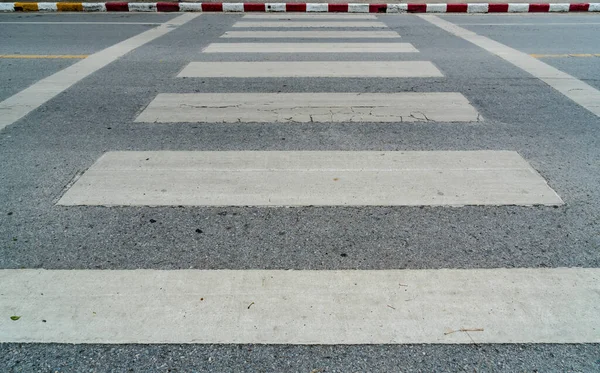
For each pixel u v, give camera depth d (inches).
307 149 162.1
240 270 106.3
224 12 461.1
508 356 85.8
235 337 89.7
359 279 103.8
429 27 381.7
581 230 119.0
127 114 193.3
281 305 96.9
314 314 94.7
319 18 424.8
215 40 328.8
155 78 239.9
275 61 270.5
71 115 192.2
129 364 84.4
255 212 127.3
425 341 88.8
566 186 138.3
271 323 92.7
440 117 189.2
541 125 181.5
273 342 88.8
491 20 418.0
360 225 122.0
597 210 127.0
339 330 91.2
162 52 293.1
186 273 105.3
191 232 119.1
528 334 90.0
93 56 283.4
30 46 311.3
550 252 111.4
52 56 284.0
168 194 135.0
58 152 160.4
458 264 108.0
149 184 140.2
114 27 381.1
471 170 147.6
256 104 203.5
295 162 153.2
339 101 206.7
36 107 200.5
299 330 91.2
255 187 138.8
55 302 97.3
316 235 118.1
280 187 138.7
